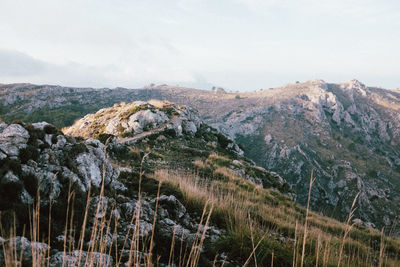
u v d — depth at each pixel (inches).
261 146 5147.6
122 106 1153.4
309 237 226.2
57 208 145.7
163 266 125.4
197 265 125.1
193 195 272.8
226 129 5388.8
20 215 124.3
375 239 376.2
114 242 140.2
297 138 5236.2
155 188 282.4
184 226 204.7
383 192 4069.9
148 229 167.5
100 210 168.6
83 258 108.9
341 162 4685.0
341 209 3590.1
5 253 79.8
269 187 802.2
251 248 161.0
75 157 194.9
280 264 156.1
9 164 143.7
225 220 232.2
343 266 175.3
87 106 4968.0
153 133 872.3
